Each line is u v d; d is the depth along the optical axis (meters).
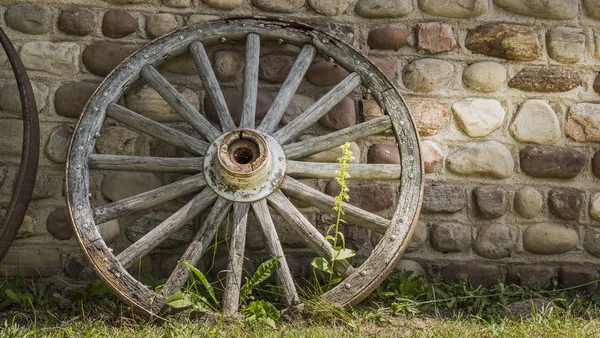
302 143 2.81
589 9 3.22
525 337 2.35
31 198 3.01
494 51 3.19
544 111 3.19
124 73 2.86
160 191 2.72
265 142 2.69
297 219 2.70
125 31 3.08
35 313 2.61
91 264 2.57
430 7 3.17
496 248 3.15
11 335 2.26
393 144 3.16
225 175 2.66
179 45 2.92
